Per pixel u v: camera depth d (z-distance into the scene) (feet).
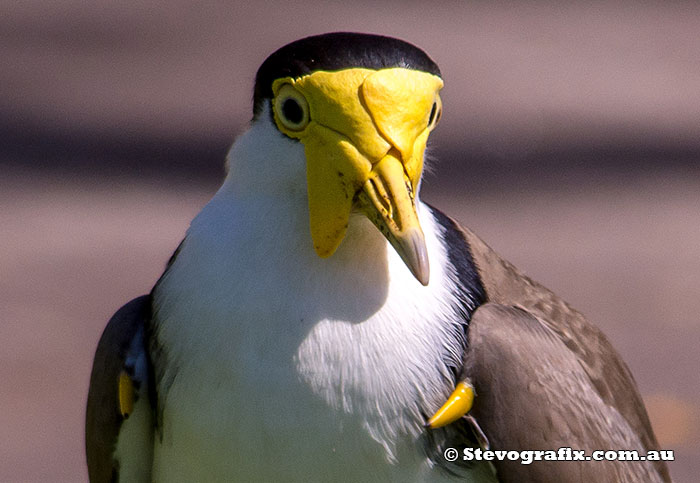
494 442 23.80
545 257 58.34
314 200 23.07
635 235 61.05
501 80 86.94
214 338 23.24
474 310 24.52
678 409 44.96
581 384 24.88
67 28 101.76
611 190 67.21
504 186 67.72
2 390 46.55
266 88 23.61
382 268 23.47
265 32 100.42
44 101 81.76
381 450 23.21
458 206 64.54
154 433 25.08
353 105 22.72
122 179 68.54
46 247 59.47
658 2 108.58
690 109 81.61
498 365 23.88
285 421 22.95
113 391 25.14
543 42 96.17
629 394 27.25
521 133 76.07
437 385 23.48
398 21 101.60
